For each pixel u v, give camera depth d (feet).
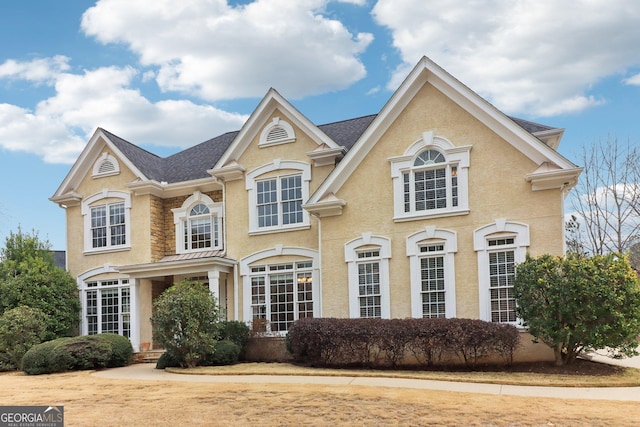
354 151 61.87
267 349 63.87
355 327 52.95
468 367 50.78
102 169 81.61
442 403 35.19
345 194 62.54
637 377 44.86
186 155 89.25
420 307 57.52
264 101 71.82
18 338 65.00
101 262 79.36
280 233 69.82
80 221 82.07
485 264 55.47
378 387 41.34
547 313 46.85
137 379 50.31
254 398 37.65
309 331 54.34
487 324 49.93
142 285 75.72
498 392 39.52
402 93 60.49
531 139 54.75
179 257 76.23
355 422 30.86
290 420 31.50
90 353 61.05
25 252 79.82
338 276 61.67
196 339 56.08
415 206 59.52
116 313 77.41
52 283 75.77
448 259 57.00
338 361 54.08
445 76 58.75
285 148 71.20
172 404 36.68
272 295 69.21
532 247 53.88
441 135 59.11
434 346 50.55
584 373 46.55
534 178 54.08
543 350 51.78
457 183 57.98
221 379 48.32
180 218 78.74
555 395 38.37
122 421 32.19
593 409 33.37
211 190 77.41
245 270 70.85
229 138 90.07
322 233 63.05
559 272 47.70
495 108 56.54
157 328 57.16
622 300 45.52
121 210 79.82
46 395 41.96
